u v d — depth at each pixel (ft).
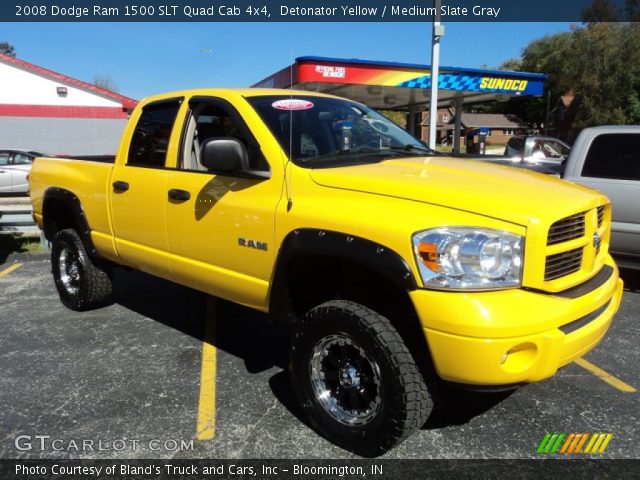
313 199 9.82
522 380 8.29
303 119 11.87
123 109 96.17
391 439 9.02
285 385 12.54
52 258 18.11
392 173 9.89
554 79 181.98
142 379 12.85
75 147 93.81
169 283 21.17
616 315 17.42
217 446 10.14
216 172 11.61
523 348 8.19
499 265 8.23
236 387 12.44
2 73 88.17
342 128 12.51
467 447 10.03
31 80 89.86
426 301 8.18
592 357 14.06
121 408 11.52
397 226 8.54
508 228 8.33
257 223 10.59
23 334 15.85
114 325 16.53
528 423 10.84
